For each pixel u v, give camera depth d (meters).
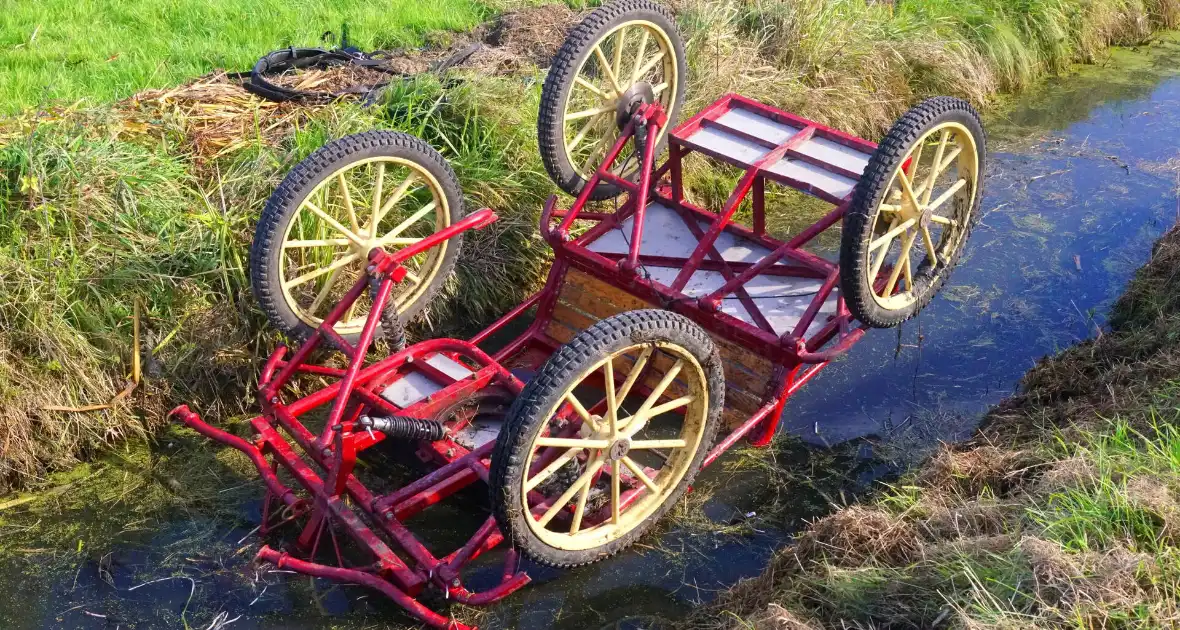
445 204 5.49
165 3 8.91
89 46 7.96
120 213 5.91
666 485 4.78
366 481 5.26
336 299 6.07
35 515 5.14
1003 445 5.35
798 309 5.65
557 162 6.01
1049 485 4.57
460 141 7.00
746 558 4.97
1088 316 6.84
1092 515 4.20
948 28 10.26
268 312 5.11
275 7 9.07
